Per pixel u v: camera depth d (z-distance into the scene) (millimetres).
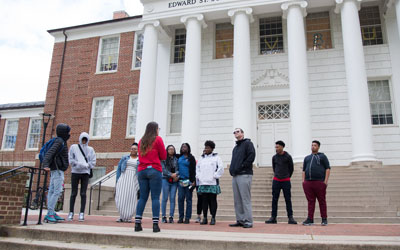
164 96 18328
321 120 15758
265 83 16750
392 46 15766
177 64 18594
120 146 18469
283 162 8148
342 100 15758
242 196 6652
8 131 26969
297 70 13883
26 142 25906
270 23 17828
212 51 18297
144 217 9805
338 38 16484
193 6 16047
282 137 16094
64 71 21156
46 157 6668
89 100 19938
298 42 14211
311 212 7469
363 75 13516
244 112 14172
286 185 8023
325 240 4340
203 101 17781
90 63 20609
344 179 11297
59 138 6973
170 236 4656
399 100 15117
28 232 5438
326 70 16266
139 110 15773
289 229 6250
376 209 9289
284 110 16469
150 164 5543
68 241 5094
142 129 15453
